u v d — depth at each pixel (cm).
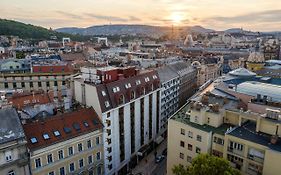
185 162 6800
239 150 5619
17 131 5897
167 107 12381
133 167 9312
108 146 7844
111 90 7988
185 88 15338
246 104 7288
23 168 5862
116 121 8081
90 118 7444
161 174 8825
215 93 8012
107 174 8000
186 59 19812
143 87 9362
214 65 19438
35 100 8850
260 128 5803
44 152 6212
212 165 4856
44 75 14162
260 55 19000
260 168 5331
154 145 10769
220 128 6362
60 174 6638
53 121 6762
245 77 10444
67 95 8625
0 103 6669
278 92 7462
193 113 6662
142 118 9569
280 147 5156
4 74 13662
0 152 5512
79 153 6975
